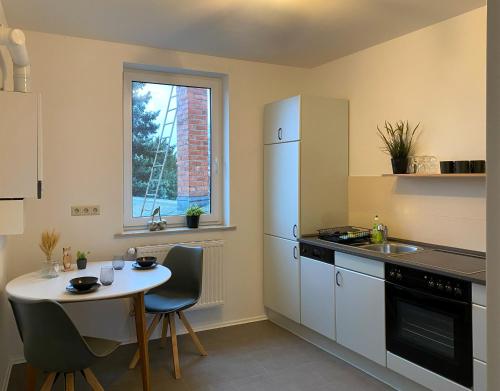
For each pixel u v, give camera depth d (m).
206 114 4.14
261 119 4.21
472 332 2.27
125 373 3.11
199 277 3.39
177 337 3.83
